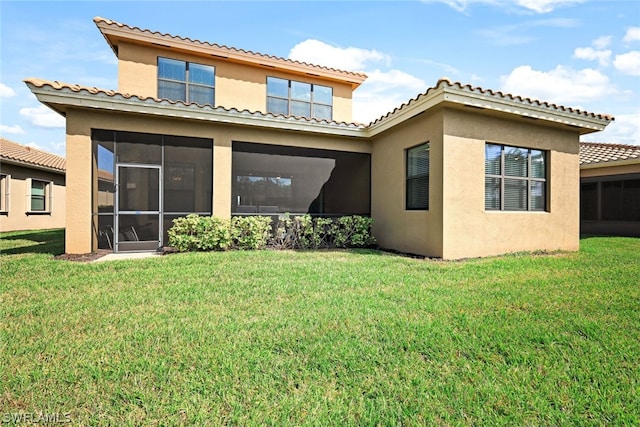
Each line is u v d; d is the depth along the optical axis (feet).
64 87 22.45
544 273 17.92
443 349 8.75
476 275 17.39
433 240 24.03
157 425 5.94
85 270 18.08
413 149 27.32
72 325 10.35
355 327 10.18
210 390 6.94
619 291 14.19
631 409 6.40
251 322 10.58
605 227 47.26
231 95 37.73
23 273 17.30
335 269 18.81
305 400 6.64
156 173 27.09
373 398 6.77
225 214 28.12
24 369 7.68
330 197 33.96
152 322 10.61
